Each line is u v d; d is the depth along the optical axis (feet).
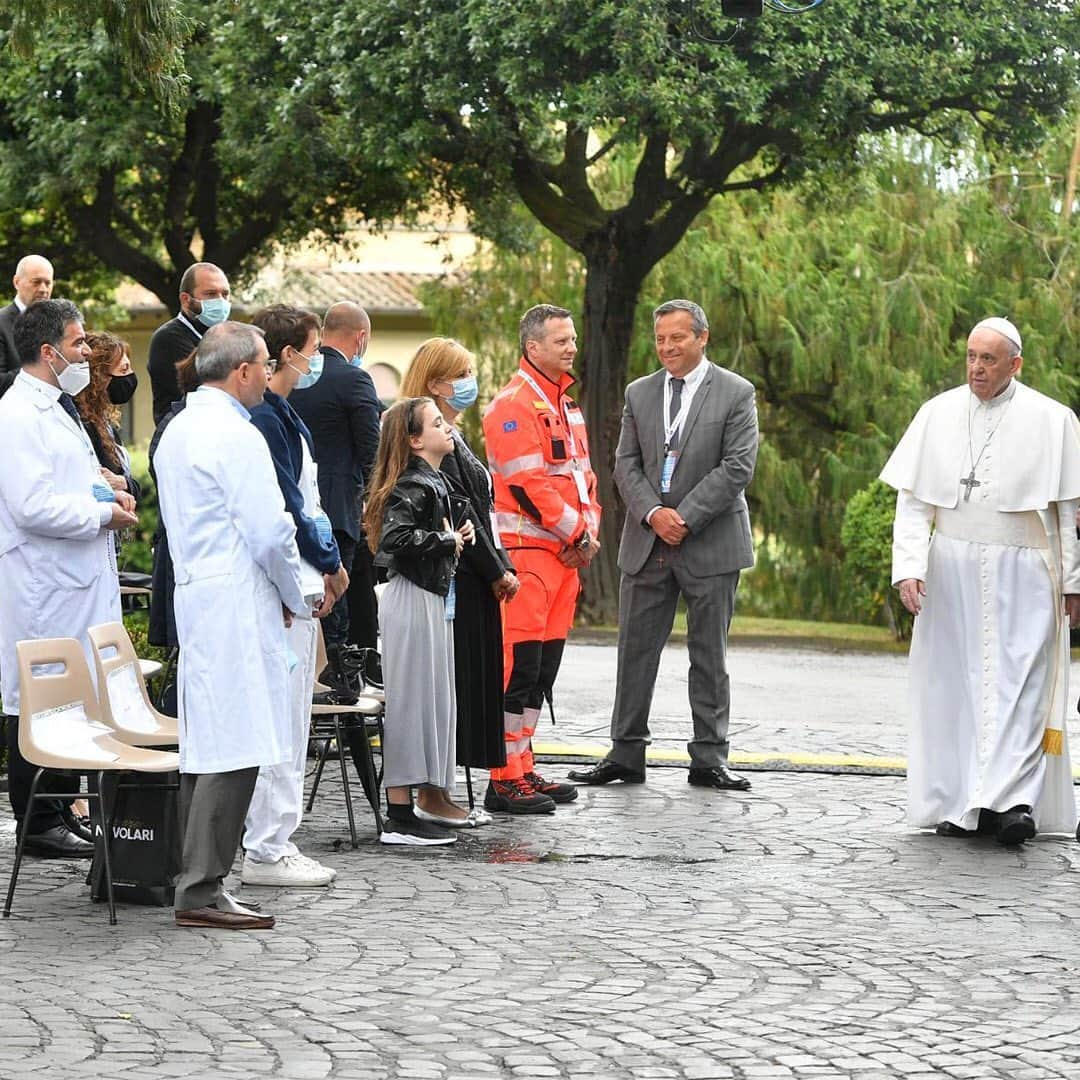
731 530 35.55
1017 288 88.99
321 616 26.91
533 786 33.22
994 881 27.43
